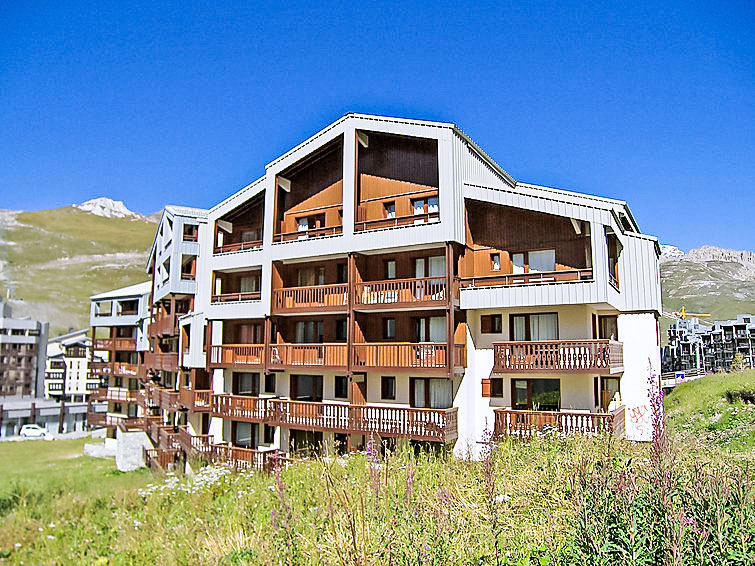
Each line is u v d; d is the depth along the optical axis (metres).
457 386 22.78
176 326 34.72
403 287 23.20
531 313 22.27
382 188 25.36
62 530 9.12
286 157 27.27
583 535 6.62
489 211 23.83
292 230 28.16
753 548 6.15
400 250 24.02
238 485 13.67
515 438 18.28
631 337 23.11
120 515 10.67
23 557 8.16
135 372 46.53
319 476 12.42
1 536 8.34
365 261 25.34
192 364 30.84
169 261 37.09
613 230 21.16
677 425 25.20
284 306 26.34
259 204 30.55
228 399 28.00
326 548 6.98
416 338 24.36
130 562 8.44
